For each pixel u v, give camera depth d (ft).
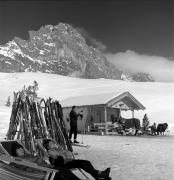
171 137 88.74
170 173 35.60
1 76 557.74
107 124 101.86
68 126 108.37
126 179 33.24
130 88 384.47
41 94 378.94
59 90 411.54
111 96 106.32
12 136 49.16
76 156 48.34
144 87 391.86
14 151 31.78
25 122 45.91
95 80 544.21
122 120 104.83
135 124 103.04
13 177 27.50
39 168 26.00
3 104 340.18
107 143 66.54
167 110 231.50
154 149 55.88
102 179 26.63
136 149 56.03
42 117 48.91
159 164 40.93
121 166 40.06
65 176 24.70
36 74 586.45
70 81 515.09
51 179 24.82
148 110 236.02
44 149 36.70
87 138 80.23
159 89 375.66
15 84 483.51
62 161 27.22
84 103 108.58
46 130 48.75
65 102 117.80
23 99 50.16
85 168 26.66
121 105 111.04
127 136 91.45
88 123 107.04
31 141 41.60
